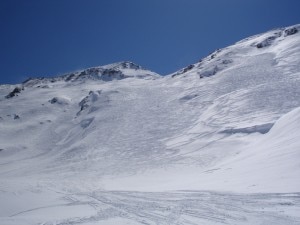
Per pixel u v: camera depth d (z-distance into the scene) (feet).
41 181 121.80
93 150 181.37
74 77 565.53
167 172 119.65
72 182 117.60
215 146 133.90
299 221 33.47
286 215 36.37
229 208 43.73
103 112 247.29
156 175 118.52
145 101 248.73
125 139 183.93
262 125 130.21
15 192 88.07
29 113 337.72
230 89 208.85
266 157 79.00
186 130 173.27
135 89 293.02
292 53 242.37
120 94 280.31
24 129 290.76
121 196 71.82
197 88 241.35
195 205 49.14
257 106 158.30
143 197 65.98
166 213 45.19
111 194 77.56
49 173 155.12
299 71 199.82
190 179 93.09
